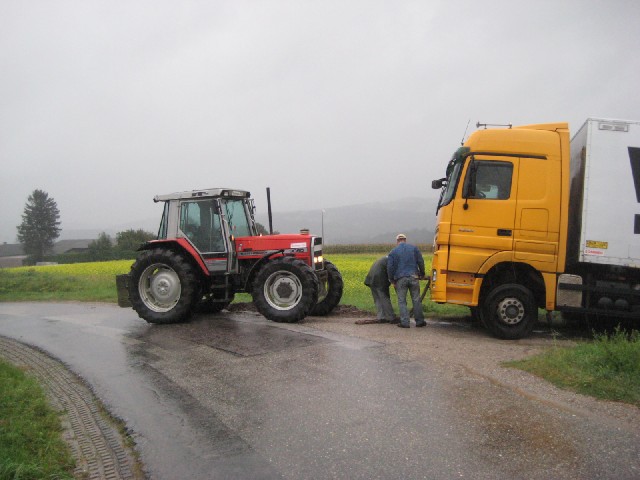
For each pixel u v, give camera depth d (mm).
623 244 7680
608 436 4059
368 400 5016
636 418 4383
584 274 8016
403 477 3539
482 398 4941
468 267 8172
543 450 3854
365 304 11578
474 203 8172
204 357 6973
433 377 5645
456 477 3512
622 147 7711
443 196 8883
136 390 5750
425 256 29766
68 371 6758
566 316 9422
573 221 8234
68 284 18219
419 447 3975
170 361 6895
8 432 4320
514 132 8102
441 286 8312
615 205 7703
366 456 3865
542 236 7953
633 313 7723
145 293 10062
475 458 3766
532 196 8000
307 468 3729
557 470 3562
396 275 8953
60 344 8445
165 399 5387
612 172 7715
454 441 4051
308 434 4312
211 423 4668
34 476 3662
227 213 10258
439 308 10883
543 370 5641
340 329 8648
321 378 5758
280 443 4172
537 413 4535
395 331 8492
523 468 3602
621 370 5355
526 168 8031
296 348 7172
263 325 9164
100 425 4816
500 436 4105
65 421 4930
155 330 9266
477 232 8148
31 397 5395
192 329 9141
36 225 95938
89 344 8320
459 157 8188
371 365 6180
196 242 10156
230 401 5207
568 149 7949
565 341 7812
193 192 10156
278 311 9383
